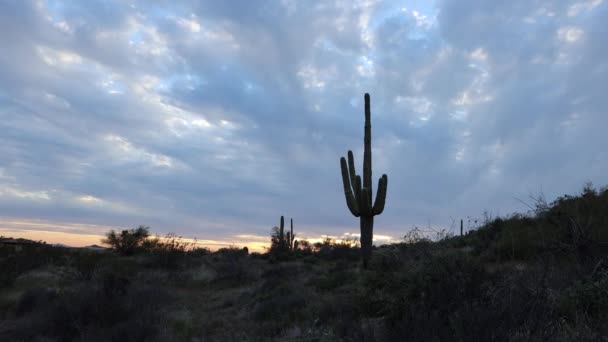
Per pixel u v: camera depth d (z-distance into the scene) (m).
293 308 11.23
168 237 26.11
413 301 5.47
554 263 6.98
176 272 21.98
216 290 18.77
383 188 16.83
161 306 13.47
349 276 13.55
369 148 18.44
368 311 7.20
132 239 30.61
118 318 11.25
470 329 3.86
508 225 12.84
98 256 23.33
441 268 6.11
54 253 23.77
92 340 9.59
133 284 16.58
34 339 10.59
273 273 20.27
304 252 37.69
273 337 8.98
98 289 13.99
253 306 13.13
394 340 4.60
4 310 14.22
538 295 4.47
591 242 7.73
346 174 17.98
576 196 10.98
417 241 7.63
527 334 3.78
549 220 10.14
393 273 7.49
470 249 12.62
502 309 4.10
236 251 23.81
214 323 11.36
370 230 17.00
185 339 9.92
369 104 18.84
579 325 4.32
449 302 5.07
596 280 6.00
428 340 4.16
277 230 40.44
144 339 9.55
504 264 9.24
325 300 10.52
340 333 6.18
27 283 18.41
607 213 9.11
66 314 11.17
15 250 25.53
